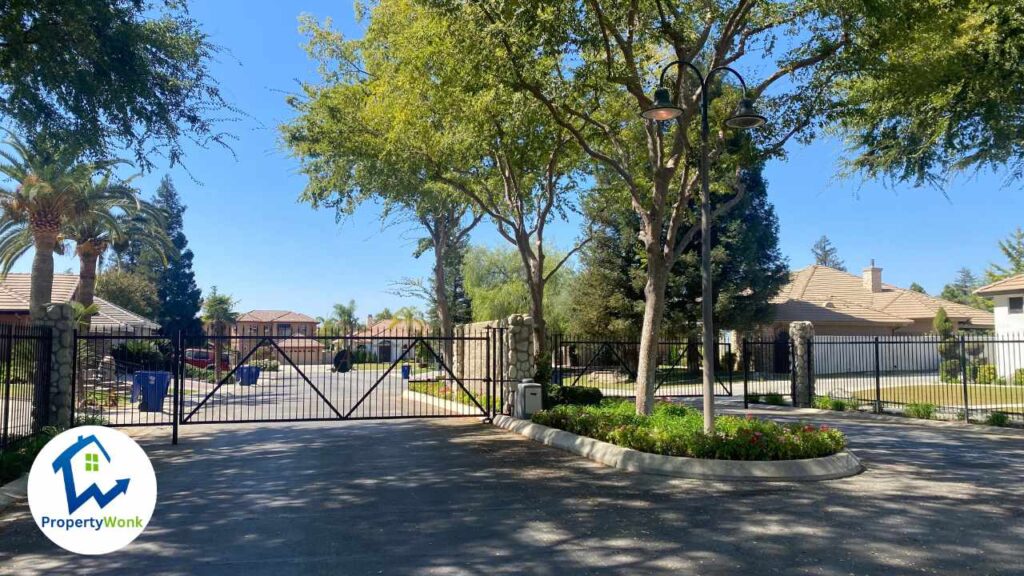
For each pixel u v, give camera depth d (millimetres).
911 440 13070
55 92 10773
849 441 12914
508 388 15875
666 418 11883
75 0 9977
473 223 31922
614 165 13406
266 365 37844
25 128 11211
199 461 10719
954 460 10797
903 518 7227
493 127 13906
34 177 23688
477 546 6246
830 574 5520
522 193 19469
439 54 13086
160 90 11922
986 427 14984
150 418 16734
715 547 6219
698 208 28984
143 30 11586
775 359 32688
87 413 15273
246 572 5562
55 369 12805
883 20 11219
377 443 12547
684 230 30031
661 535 6594
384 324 67688
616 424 11516
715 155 14461
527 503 7891
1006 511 7527
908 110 14672
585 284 32219
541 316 17984
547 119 13398
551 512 7473
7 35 10055
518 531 6719
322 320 71188
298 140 18359
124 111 11148
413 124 15469
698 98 13156
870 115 14602
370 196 19609
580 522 7055
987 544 6316
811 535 6598
